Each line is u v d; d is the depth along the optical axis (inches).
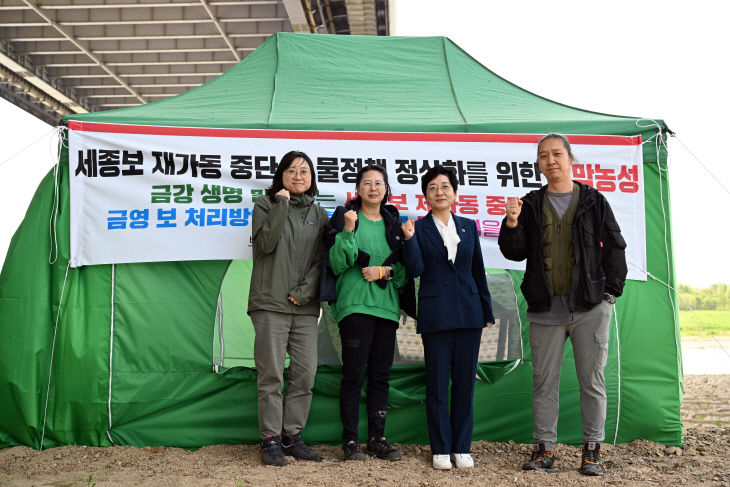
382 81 202.1
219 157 166.7
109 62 643.5
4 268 162.1
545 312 142.0
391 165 171.2
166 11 565.6
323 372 163.3
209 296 165.3
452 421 146.4
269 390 142.3
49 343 159.3
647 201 175.0
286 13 560.4
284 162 150.8
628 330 169.5
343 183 169.2
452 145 172.9
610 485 129.0
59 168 164.2
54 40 608.7
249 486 123.8
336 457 151.0
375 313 144.5
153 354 161.8
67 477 131.9
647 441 166.2
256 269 145.9
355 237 143.8
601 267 139.4
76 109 739.4
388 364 149.3
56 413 157.3
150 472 135.9
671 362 169.6
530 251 144.4
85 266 162.6
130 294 162.9
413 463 145.0
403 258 145.3
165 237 162.4
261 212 146.3
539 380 144.3
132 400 159.2
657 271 173.0
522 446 162.4
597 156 174.2
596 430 139.6
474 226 150.0
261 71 205.9
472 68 215.3
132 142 163.9
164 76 684.7
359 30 564.1
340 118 176.6
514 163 173.3
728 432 189.0
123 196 162.7
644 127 175.9
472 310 144.5
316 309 148.2
